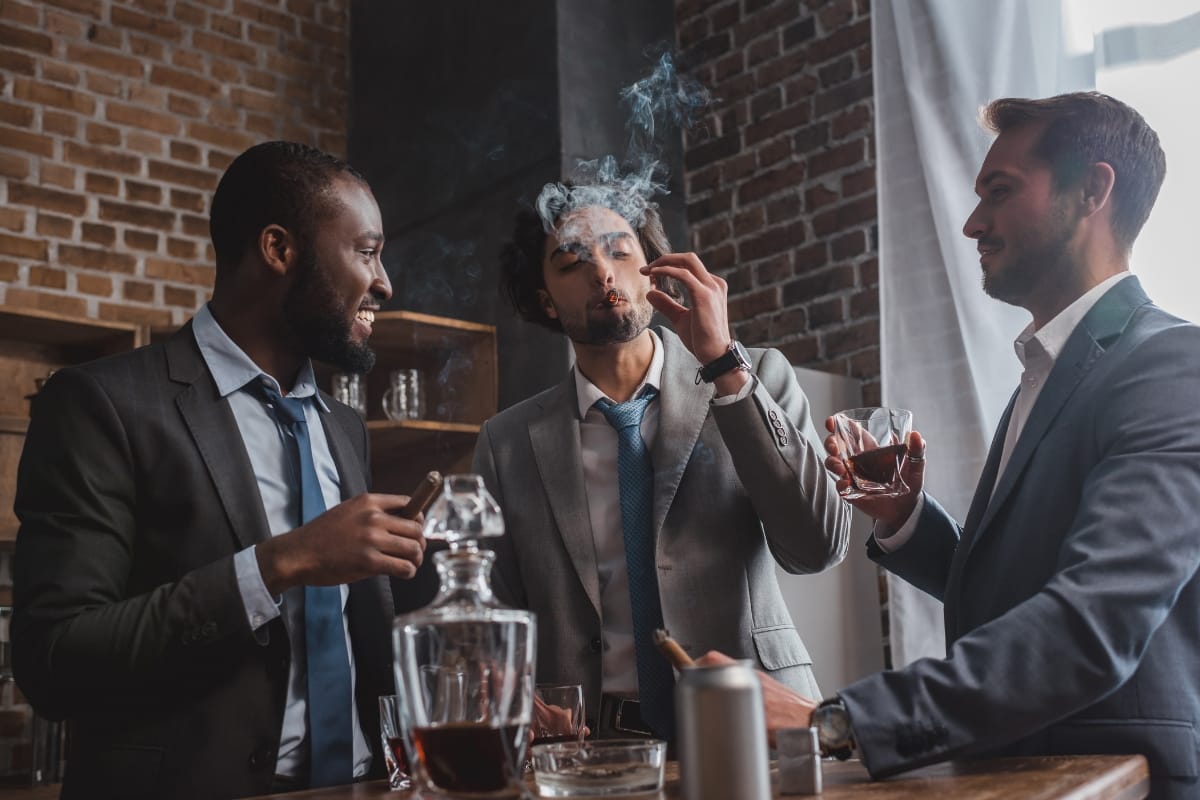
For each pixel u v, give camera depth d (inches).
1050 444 49.1
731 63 142.1
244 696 52.7
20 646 50.9
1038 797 35.1
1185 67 97.3
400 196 148.4
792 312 131.3
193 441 56.3
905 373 115.1
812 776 38.4
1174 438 44.5
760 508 62.4
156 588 50.9
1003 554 49.5
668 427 67.0
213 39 148.2
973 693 40.8
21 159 131.2
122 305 134.4
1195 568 43.4
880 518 58.8
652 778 38.9
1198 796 43.9
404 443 128.0
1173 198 95.6
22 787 111.0
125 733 51.9
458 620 35.2
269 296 60.7
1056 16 106.3
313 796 44.4
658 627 63.1
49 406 55.6
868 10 128.6
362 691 58.1
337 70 159.0
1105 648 40.9
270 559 49.1
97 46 138.7
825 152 130.6
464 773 34.8
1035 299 55.9
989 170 55.9
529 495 68.4
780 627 65.4
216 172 144.8
